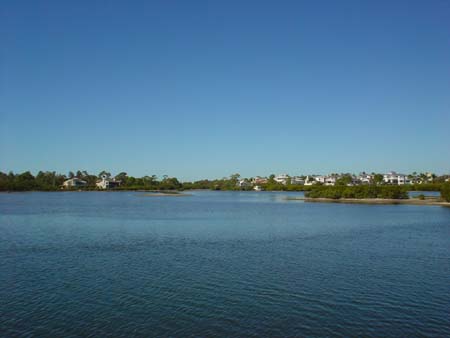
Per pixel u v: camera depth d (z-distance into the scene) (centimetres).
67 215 8938
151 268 3703
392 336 2241
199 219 8294
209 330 2292
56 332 2250
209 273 3528
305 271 3616
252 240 5416
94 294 2905
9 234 5844
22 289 3019
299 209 11525
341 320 2455
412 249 4741
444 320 2464
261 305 2698
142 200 16850
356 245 5019
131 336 2209
